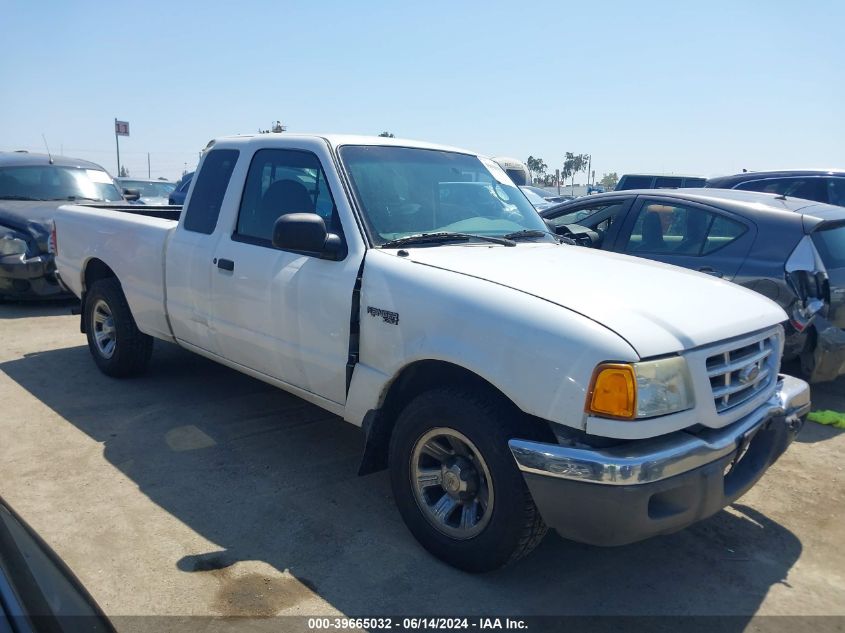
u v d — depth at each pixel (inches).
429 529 133.5
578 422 109.7
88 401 215.3
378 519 149.8
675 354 113.0
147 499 155.3
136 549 135.3
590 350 109.2
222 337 180.9
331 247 147.1
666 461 107.8
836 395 245.3
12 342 286.8
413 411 132.7
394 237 151.4
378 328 137.8
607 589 128.3
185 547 136.5
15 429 192.4
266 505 154.3
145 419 202.1
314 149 163.0
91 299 237.5
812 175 370.9
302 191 163.6
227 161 186.9
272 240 155.0
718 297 135.4
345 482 166.7
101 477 165.0
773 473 181.8
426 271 134.1
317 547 138.1
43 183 399.9
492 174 192.9
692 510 114.3
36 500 153.1
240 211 178.4
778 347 140.9
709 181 411.5
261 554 135.1
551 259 149.9
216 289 179.3
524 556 124.8
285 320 158.7
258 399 220.8
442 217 165.5
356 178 157.5
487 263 140.3
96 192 416.5
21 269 339.9
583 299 121.0
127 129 1284.4
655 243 245.9
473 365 120.4
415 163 173.3
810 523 155.9
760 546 145.8
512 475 117.5
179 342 203.6
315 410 213.2
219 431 194.7
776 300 212.1
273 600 121.1
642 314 117.7
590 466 107.0
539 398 112.9
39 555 73.7
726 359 121.3
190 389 228.2
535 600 123.9
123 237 219.1
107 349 237.8
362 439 192.9
